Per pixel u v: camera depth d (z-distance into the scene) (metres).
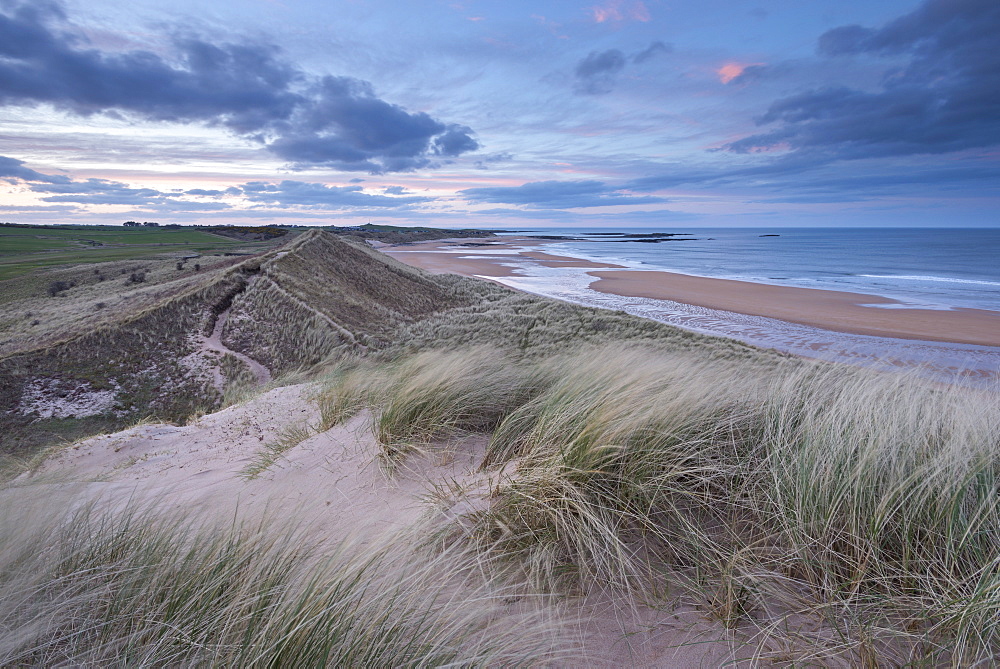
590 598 1.92
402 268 49.41
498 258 84.50
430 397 4.24
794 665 1.51
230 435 6.61
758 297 40.16
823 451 2.33
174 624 1.62
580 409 3.20
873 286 46.91
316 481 3.64
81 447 6.95
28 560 1.79
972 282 49.94
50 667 1.48
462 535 2.29
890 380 3.29
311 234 43.53
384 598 1.65
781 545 2.03
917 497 1.91
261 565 1.83
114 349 21.03
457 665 1.49
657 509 2.31
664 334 21.89
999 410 2.57
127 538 2.17
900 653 1.52
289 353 22.58
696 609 1.82
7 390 17.19
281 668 1.45
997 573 1.57
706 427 2.87
